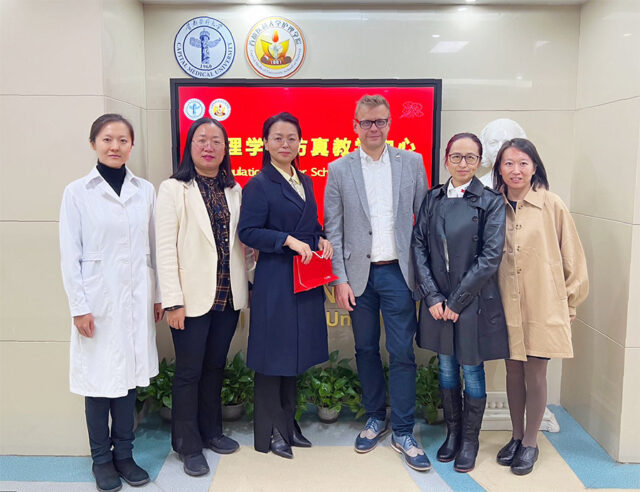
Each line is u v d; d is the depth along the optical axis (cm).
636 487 222
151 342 222
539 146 290
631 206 232
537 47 285
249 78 288
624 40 238
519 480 226
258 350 235
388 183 241
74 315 203
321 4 283
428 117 279
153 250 228
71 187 207
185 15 285
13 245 242
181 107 280
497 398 276
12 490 220
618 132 243
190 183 227
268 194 229
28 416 249
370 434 255
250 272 249
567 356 220
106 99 238
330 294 298
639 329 235
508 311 227
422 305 234
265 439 248
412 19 284
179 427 235
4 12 234
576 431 272
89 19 232
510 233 227
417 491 218
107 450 224
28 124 237
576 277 226
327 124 282
